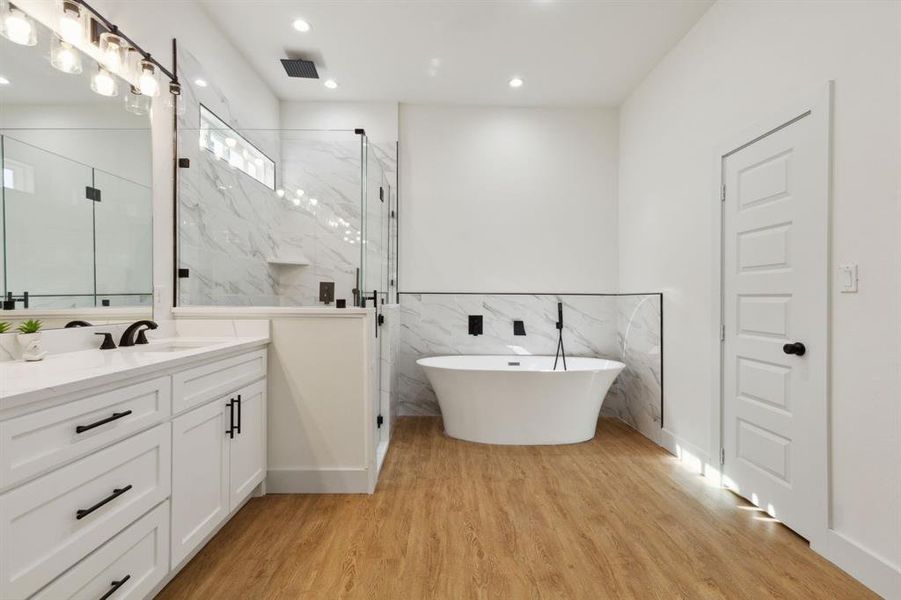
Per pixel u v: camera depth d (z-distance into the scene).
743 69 2.32
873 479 1.55
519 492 2.35
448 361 3.91
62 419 1.03
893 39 1.49
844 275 1.67
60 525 1.03
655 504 2.22
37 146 1.51
